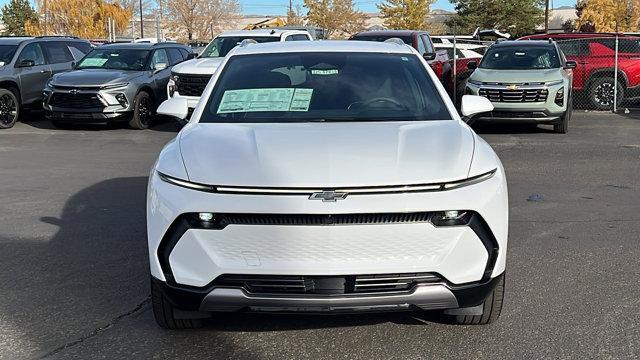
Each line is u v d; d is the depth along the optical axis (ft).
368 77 15.39
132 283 15.79
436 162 11.37
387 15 172.86
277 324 13.32
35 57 49.29
